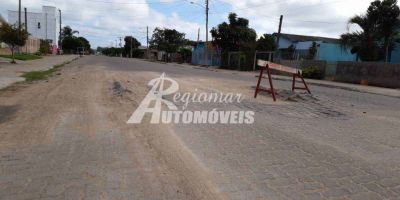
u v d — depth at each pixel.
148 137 6.25
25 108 8.81
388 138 7.05
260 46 43.31
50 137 6.09
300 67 34.12
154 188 4.08
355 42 30.41
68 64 35.50
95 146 5.62
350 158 5.50
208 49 56.31
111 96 11.37
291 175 4.62
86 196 3.81
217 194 3.97
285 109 10.15
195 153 5.42
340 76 29.52
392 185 4.42
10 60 34.25
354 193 4.13
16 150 5.34
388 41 29.70
